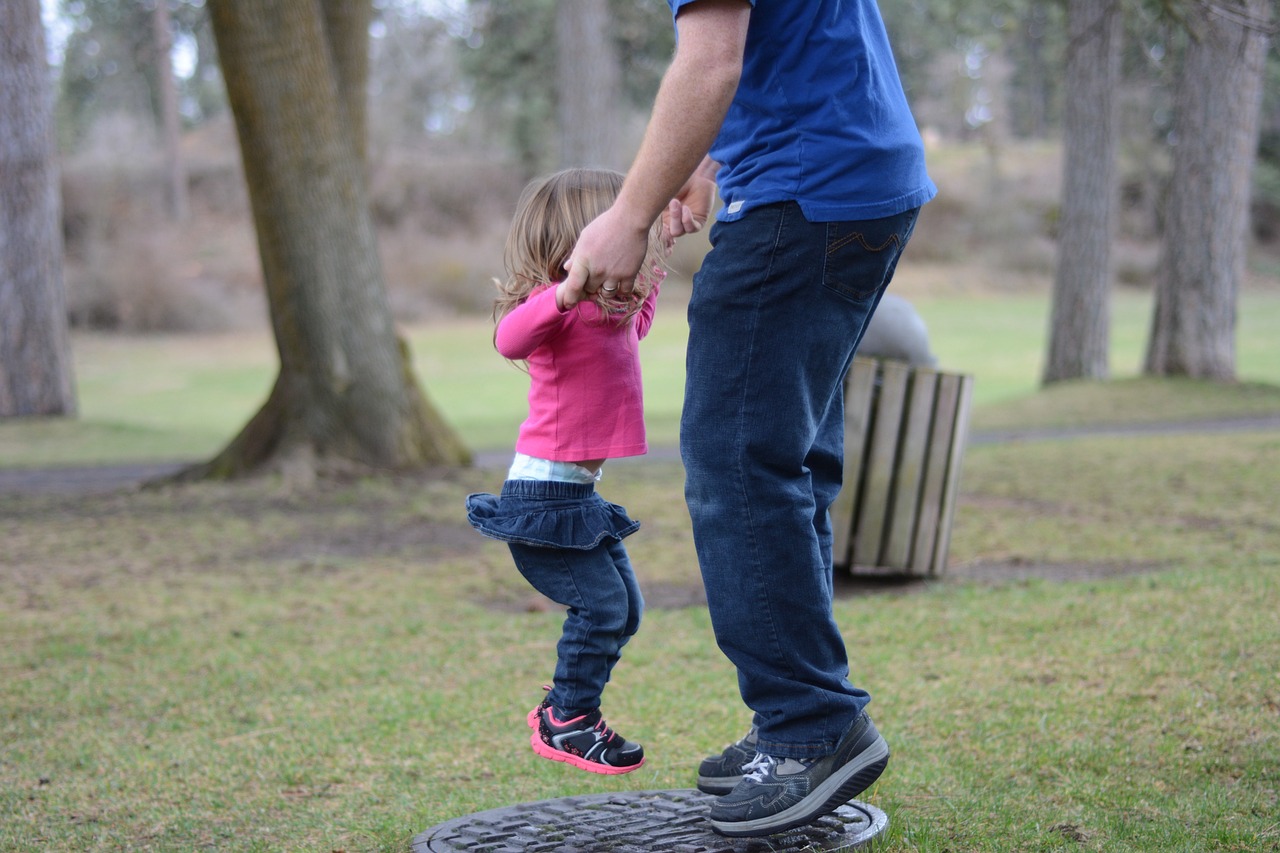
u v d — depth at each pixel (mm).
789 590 2273
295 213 10625
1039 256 53000
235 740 3881
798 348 2209
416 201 50750
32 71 17312
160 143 53500
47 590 6703
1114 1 11430
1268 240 55062
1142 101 36969
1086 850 2533
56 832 2996
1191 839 2566
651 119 2072
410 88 51438
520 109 45906
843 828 2627
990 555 6992
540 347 2537
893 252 2258
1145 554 6594
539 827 2725
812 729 2318
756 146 2219
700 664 4684
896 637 4867
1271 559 6074
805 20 2148
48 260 17844
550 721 2623
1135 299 46844
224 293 42469
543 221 2516
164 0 28172
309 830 2969
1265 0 8555
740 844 2514
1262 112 46812
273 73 10242
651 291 2641
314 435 10789
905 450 6180
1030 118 67312
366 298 10992
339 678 4691
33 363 17875
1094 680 3965
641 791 3045
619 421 2562
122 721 4156
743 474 2242
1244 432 13031
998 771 3160
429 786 3330
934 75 55156
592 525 2580
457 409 23469
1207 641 4270
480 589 6668
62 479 12266
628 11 28594
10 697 4473
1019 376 27344
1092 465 10961
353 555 7812
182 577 7070
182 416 22906
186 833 2979
